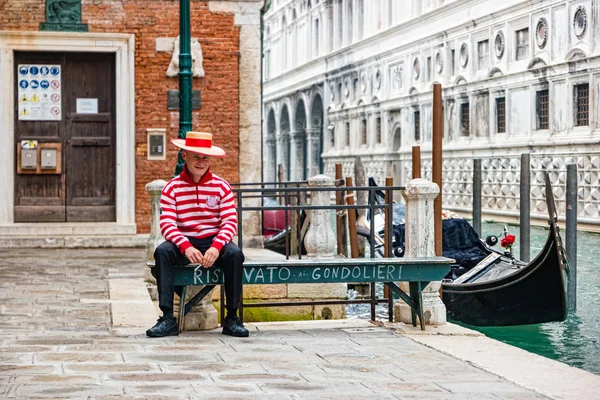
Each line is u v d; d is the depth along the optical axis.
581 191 26.30
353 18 46.81
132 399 5.47
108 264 12.93
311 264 7.94
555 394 5.80
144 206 15.67
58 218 15.57
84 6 15.45
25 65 15.48
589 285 16.38
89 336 7.65
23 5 15.30
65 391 5.65
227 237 7.75
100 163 15.68
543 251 12.09
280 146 61.34
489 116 32.03
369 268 8.09
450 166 34.91
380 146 42.69
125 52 15.54
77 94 15.62
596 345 11.88
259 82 15.90
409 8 39.16
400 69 40.19
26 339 7.45
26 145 15.42
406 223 8.66
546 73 28.08
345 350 7.21
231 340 7.61
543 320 12.58
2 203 15.30
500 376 6.30
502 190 30.91
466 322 13.33
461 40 34.00
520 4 29.52
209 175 7.92
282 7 59.72
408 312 8.62
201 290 8.06
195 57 15.60
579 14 26.44
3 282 10.92
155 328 7.71
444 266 8.20
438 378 6.22
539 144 28.45
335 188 9.23
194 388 5.79
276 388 5.82
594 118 25.78
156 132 15.64
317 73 52.38
